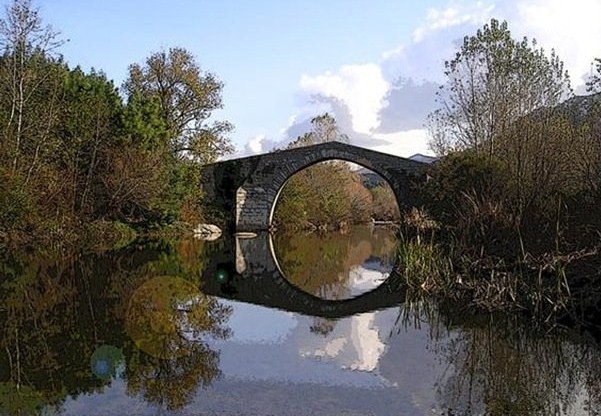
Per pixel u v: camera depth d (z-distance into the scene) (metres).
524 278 13.13
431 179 33.59
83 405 7.37
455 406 7.44
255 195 45.56
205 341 10.63
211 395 7.75
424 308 13.98
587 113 18.03
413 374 8.79
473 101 27.50
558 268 11.78
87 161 31.30
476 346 10.35
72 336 10.73
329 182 57.88
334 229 58.44
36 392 7.81
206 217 44.12
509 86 24.84
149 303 14.17
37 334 10.88
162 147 35.00
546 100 22.38
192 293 16.14
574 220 14.02
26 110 28.25
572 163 16.36
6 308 13.21
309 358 9.61
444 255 17.44
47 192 27.50
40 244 25.92
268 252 31.05
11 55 27.64
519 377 8.64
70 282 17.02
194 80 44.50
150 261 22.66
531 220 15.05
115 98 35.59
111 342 10.35
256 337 11.09
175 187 35.88
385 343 10.72
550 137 16.75
